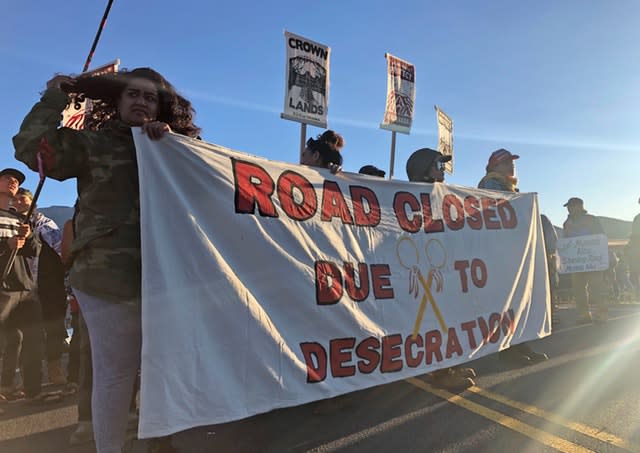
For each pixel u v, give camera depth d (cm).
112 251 195
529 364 431
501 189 473
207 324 217
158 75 234
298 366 253
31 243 368
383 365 302
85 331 279
